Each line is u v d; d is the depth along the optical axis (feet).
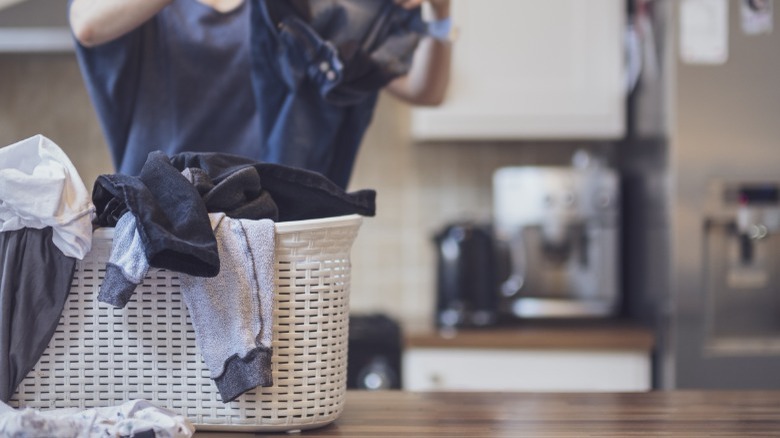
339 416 3.81
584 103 8.80
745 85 7.91
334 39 4.56
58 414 3.32
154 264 3.17
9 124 9.41
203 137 4.78
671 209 7.93
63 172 3.34
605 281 8.75
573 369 8.18
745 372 7.93
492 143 9.76
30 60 9.41
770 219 7.90
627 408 4.00
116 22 4.21
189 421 3.34
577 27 8.79
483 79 8.77
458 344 8.13
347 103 4.66
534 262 8.82
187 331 3.42
